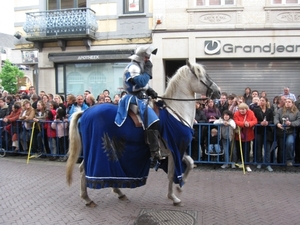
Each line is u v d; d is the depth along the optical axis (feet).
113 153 15.08
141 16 42.14
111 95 44.19
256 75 40.63
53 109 29.22
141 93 14.96
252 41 39.47
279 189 19.40
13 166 26.12
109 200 17.56
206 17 40.14
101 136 15.03
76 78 45.21
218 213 15.44
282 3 39.29
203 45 40.37
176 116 15.60
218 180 21.50
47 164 26.91
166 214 15.33
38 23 43.70
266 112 24.86
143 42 42.37
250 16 39.32
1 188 19.88
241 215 15.20
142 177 15.80
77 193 18.86
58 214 15.47
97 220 14.67
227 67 41.01
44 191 19.26
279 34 38.91
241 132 24.29
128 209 16.10
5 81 92.79
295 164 24.53
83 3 44.09
